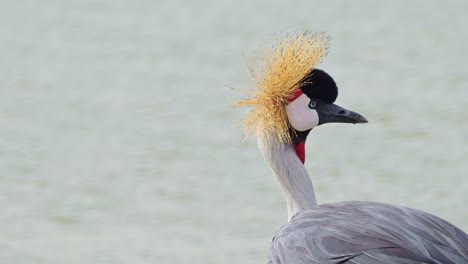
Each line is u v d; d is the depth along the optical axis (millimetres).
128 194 13117
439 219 7555
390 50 17594
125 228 12289
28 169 13891
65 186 13406
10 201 13094
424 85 15898
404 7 20094
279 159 8438
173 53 17828
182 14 20094
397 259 6941
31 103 15992
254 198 12852
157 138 14602
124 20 19938
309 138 14469
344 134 14523
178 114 15367
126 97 16062
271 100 8383
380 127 14594
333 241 7316
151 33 18953
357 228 7367
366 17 19469
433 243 7164
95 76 16984
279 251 7602
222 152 14102
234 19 19484
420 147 13836
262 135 8469
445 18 19312
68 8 20906
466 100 15250
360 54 17438
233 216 12438
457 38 18094
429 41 17969
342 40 18141
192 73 16781
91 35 19062
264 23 19062
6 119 15445
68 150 14414
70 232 12250
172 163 13891
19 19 20172
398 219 7449
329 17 19422
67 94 16281
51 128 15102
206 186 13156
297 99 8344
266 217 12336
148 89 16266
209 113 15289
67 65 17547
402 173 13156
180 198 12938
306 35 8992
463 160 13422
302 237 7523
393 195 12578
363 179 13070
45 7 21031
